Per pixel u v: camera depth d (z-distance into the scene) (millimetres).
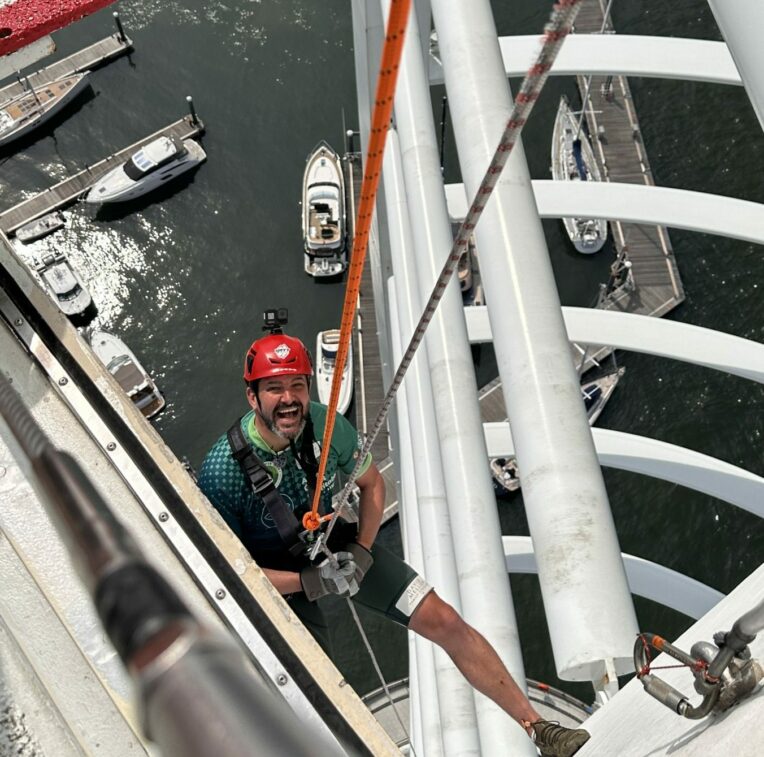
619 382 42906
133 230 49000
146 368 46000
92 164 50500
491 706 8352
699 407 42062
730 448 41469
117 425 3445
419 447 13906
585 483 7102
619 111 50156
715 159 48656
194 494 3273
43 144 51000
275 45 52406
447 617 4879
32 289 3713
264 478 4344
